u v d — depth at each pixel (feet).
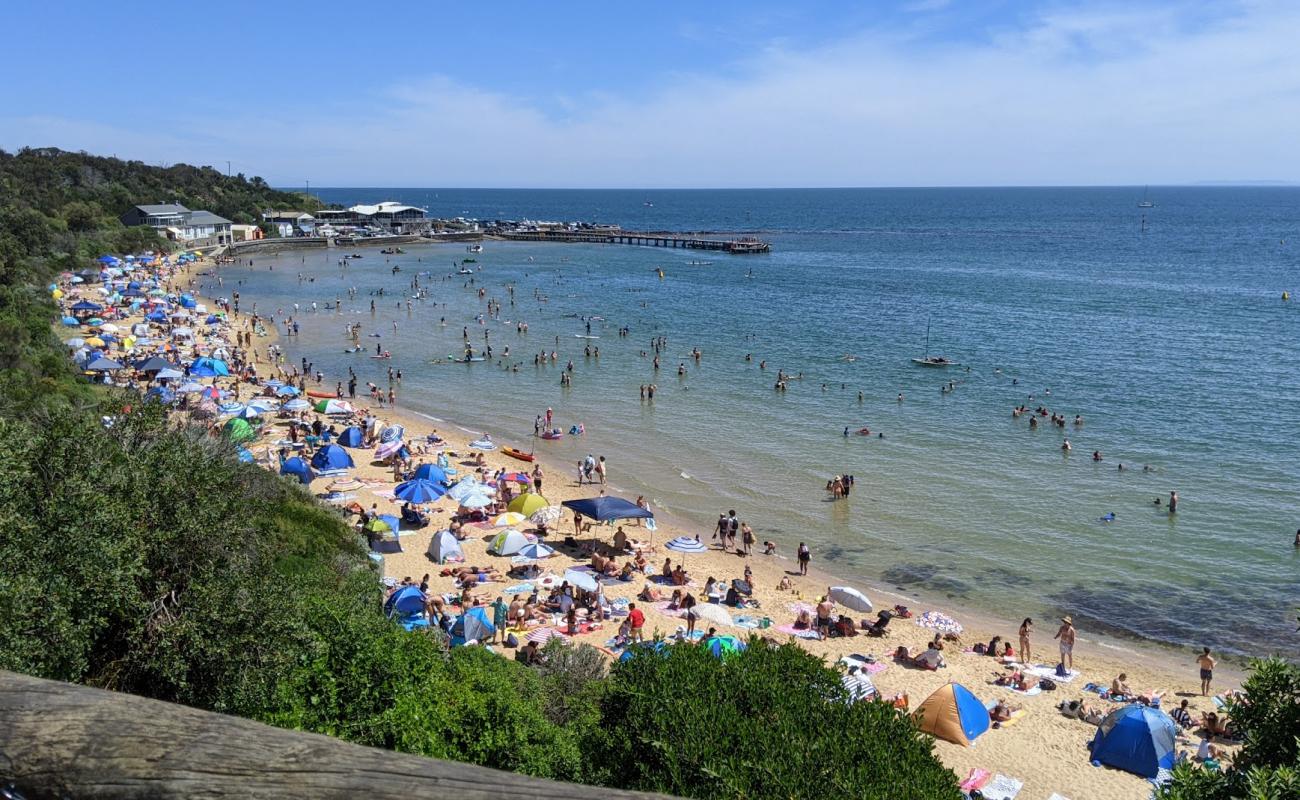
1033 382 200.23
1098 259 490.49
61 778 7.61
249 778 7.43
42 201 398.83
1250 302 315.58
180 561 40.45
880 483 138.92
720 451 154.71
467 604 90.22
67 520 35.99
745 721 33.73
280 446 140.26
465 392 195.83
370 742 39.52
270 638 40.04
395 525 107.76
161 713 7.97
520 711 43.86
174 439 43.93
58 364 146.51
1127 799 64.13
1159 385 195.52
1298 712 27.99
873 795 29.43
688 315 296.30
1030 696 80.12
